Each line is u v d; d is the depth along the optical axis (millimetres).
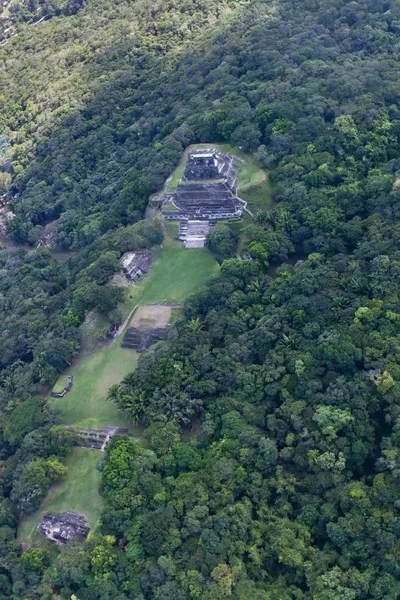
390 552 72625
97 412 104625
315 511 78375
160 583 75938
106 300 114062
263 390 92250
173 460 86875
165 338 111438
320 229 112375
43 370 111250
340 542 75375
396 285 95812
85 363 113312
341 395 84688
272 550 76438
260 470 84375
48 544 88438
